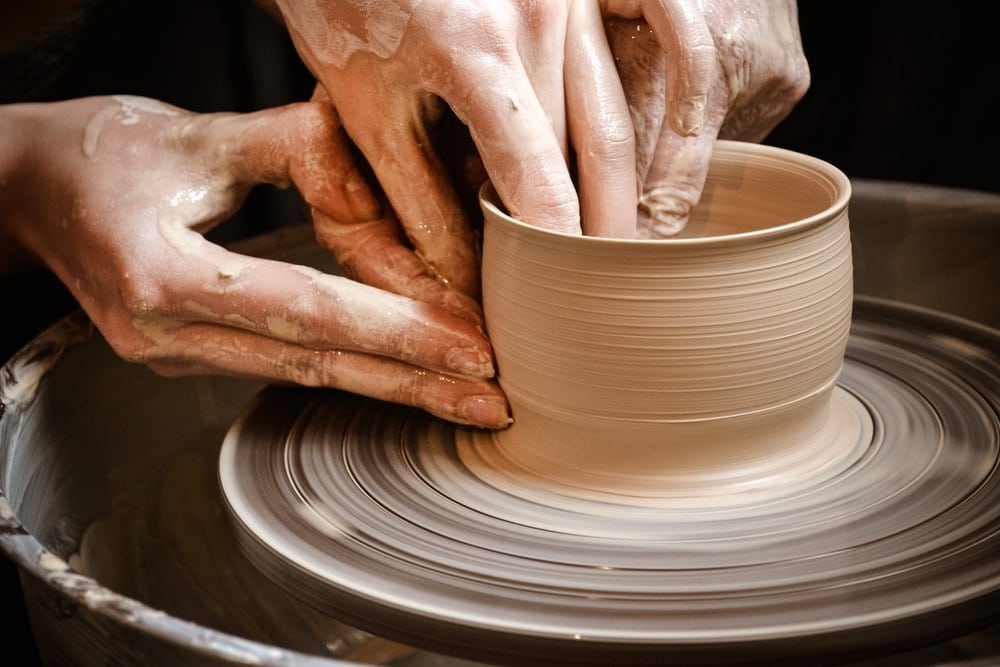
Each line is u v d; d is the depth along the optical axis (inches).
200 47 77.7
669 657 29.4
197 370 44.4
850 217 56.2
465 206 46.4
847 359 46.9
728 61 45.8
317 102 45.1
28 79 62.7
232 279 41.4
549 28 40.1
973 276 53.9
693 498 34.9
